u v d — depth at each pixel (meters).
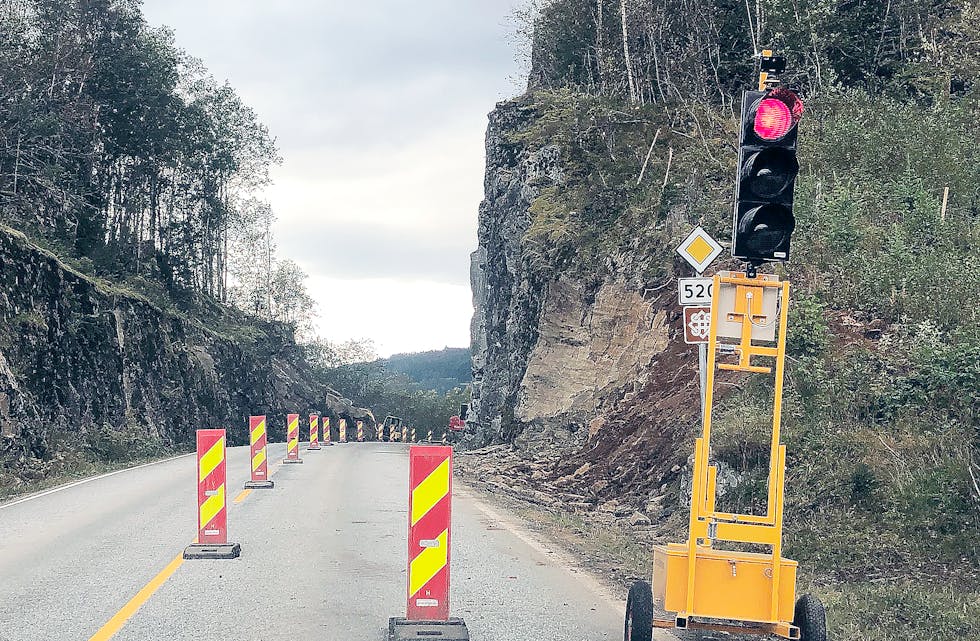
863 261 19.77
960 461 13.38
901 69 35.78
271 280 98.06
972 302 17.62
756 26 40.38
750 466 15.23
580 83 52.19
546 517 16.94
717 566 6.76
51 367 33.47
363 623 8.21
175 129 61.34
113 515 15.81
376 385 142.25
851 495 13.53
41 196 52.22
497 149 47.59
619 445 23.41
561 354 32.75
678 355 24.83
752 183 6.95
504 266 44.97
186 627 7.95
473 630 8.06
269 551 12.07
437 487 7.91
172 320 51.78
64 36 54.84
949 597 9.81
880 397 15.45
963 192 23.67
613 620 8.50
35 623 8.05
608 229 33.97
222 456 11.96
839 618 8.66
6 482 23.42
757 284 6.90
